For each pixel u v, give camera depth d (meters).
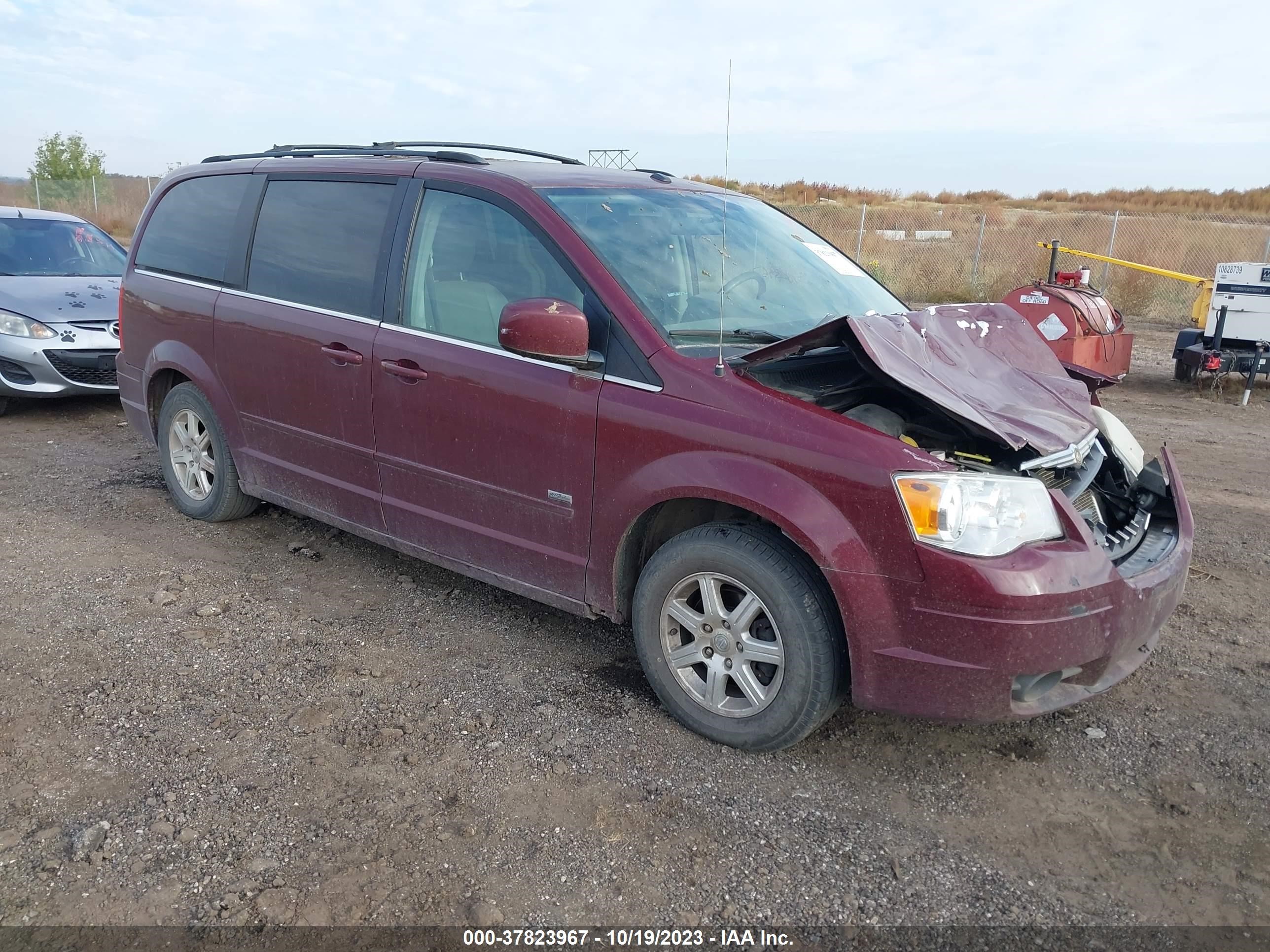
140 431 5.42
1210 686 3.64
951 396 2.92
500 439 3.51
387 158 4.13
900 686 2.80
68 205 31.03
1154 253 19.50
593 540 3.33
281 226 4.42
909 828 2.77
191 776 2.91
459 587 4.41
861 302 4.01
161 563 4.57
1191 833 2.78
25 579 4.31
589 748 3.12
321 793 2.85
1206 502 6.00
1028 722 3.36
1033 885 2.55
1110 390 9.98
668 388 3.10
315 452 4.29
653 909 2.43
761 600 2.95
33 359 7.24
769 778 2.99
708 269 3.65
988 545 2.67
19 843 2.60
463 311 3.66
